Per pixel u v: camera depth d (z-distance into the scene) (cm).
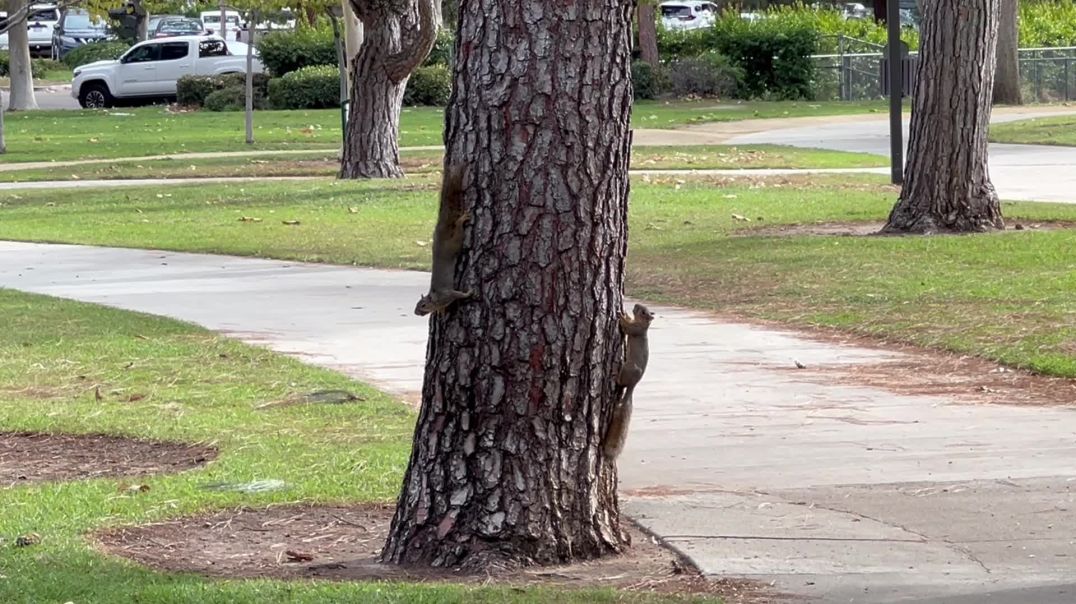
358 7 2953
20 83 5553
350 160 3008
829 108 5144
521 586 658
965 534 745
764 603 635
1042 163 3194
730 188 2748
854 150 3591
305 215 2436
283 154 3662
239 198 2697
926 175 2017
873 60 5619
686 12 7875
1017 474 869
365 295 1619
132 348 1318
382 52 2950
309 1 3906
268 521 796
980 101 2003
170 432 1012
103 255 2003
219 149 3856
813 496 828
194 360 1265
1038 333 1288
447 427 699
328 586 649
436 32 2970
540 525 695
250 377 1192
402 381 1181
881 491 837
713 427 1012
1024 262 1719
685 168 3198
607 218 691
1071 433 976
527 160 678
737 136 4084
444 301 687
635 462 917
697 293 1603
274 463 917
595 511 708
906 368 1209
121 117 5097
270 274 1800
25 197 2800
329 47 5728
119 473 918
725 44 5769
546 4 673
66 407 1094
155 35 7531
